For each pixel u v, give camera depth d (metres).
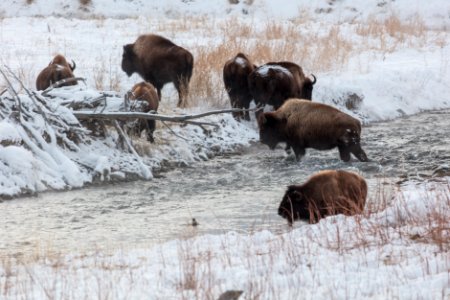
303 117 48.12
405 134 58.94
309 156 51.34
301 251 26.81
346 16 130.75
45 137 45.41
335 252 26.55
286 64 59.25
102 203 39.69
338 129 47.06
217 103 62.06
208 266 24.78
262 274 24.14
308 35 97.94
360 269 24.34
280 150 54.28
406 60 88.50
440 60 89.31
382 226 29.38
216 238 30.09
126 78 66.94
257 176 46.00
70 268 26.50
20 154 42.16
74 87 51.28
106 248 30.70
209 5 135.75
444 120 66.62
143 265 26.27
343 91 67.31
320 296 21.73
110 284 23.05
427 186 39.06
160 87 62.62
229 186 43.53
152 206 39.00
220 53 70.88
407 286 22.23
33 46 80.44
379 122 66.31
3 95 49.38
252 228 32.25
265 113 49.12
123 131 49.44
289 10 133.38
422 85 76.38
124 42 87.12
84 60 73.56
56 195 41.38
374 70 79.38
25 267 26.33
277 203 39.03
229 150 54.22
